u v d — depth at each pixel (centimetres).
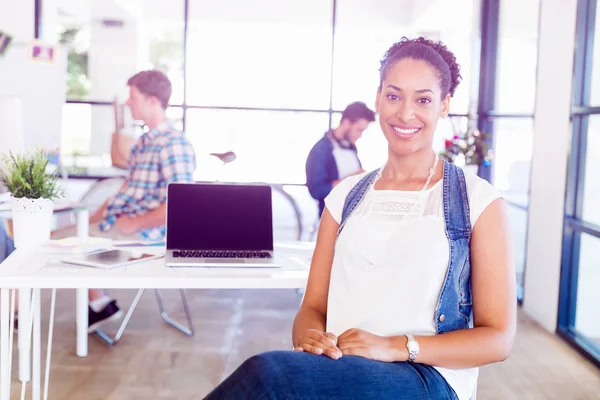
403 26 1135
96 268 220
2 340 220
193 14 1218
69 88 1347
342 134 483
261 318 449
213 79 848
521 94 538
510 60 578
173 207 248
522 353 389
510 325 151
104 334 394
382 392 134
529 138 507
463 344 146
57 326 411
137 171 358
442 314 153
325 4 1152
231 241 248
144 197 358
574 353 392
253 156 827
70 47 1343
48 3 699
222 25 1176
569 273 422
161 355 366
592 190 406
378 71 176
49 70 651
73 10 1336
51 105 653
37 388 259
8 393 222
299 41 945
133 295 503
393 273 156
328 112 725
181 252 240
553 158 441
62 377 328
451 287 154
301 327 167
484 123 630
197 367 349
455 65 169
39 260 230
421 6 1102
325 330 168
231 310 468
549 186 445
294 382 128
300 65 935
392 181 171
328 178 483
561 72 432
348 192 176
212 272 221
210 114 734
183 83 727
